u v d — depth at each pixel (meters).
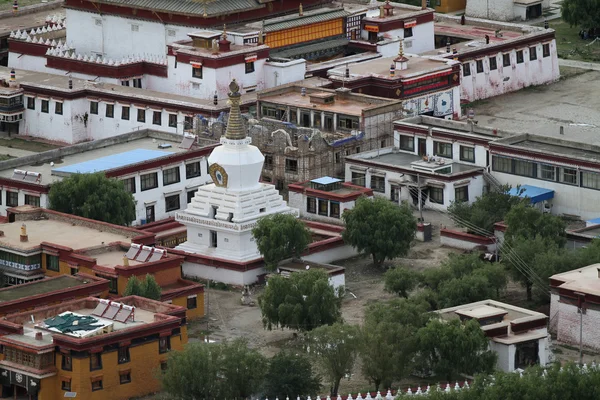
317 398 198.00
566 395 191.38
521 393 190.75
